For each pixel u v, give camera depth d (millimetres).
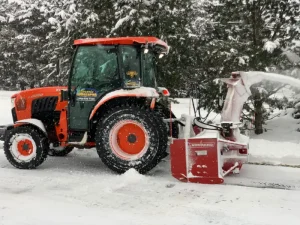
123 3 9258
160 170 6035
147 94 5586
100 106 5859
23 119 6402
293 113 10242
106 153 5684
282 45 8516
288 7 8578
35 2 29828
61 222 3777
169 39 9336
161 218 3912
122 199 4512
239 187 4996
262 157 6645
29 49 29734
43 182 5250
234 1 8844
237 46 8648
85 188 4949
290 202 4418
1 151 7547
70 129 6020
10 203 4336
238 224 3771
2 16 34031
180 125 6188
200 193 4742
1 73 31703
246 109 8922
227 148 5289
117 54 5840
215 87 8578
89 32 9734
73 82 5984
